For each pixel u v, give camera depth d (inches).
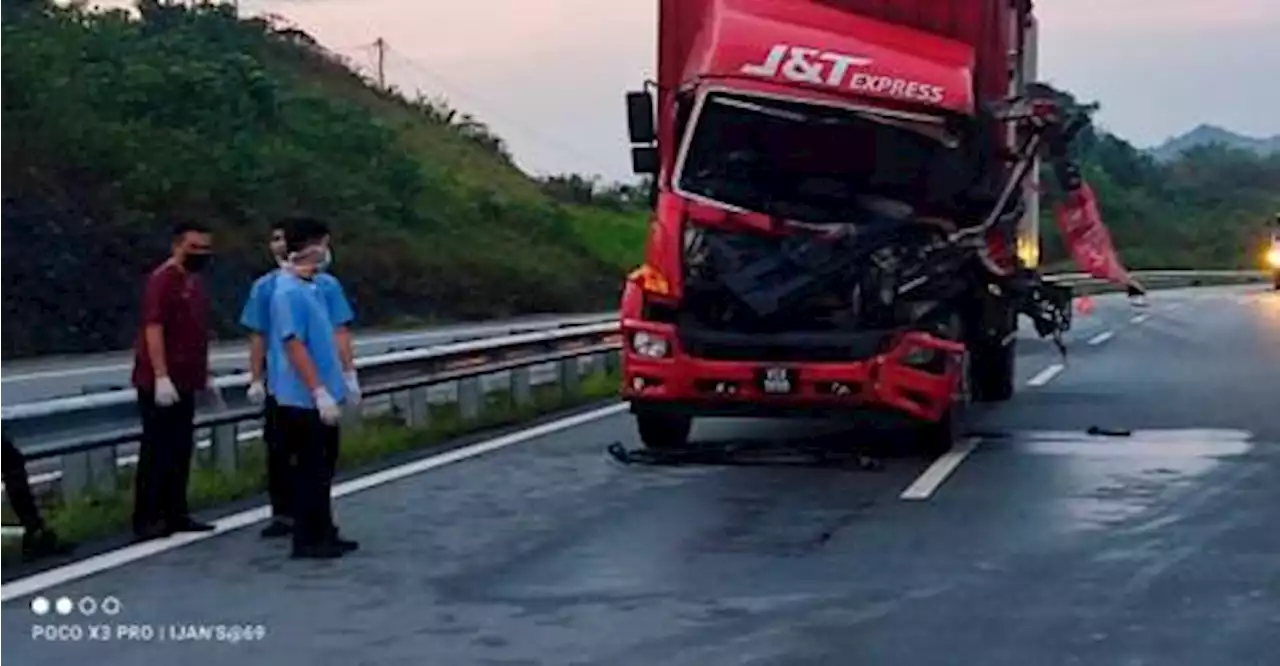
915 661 333.7
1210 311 1978.3
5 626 369.7
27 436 471.8
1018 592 400.2
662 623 368.8
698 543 469.4
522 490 569.6
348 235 1951.3
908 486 575.8
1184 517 506.9
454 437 725.3
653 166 658.2
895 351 618.5
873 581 414.3
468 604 390.0
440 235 2187.5
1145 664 330.6
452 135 2970.0
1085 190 716.7
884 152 635.5
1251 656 336.5
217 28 2652.6
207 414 569.9
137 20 2453.2
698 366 621.9
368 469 620.4
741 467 625.3
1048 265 794.8
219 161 1834.4
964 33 655.1
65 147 1573.6
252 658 340.2
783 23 645.3
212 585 413.1
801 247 621.9
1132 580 413.4
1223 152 5595.5
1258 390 929.5
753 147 637.9
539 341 856.3
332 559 447.5
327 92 2733.8
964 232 639.8
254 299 483.8
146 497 483.2
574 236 2544.3
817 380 615.8
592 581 416.8
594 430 749.3
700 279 627.8
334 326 476.7
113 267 1457.9
